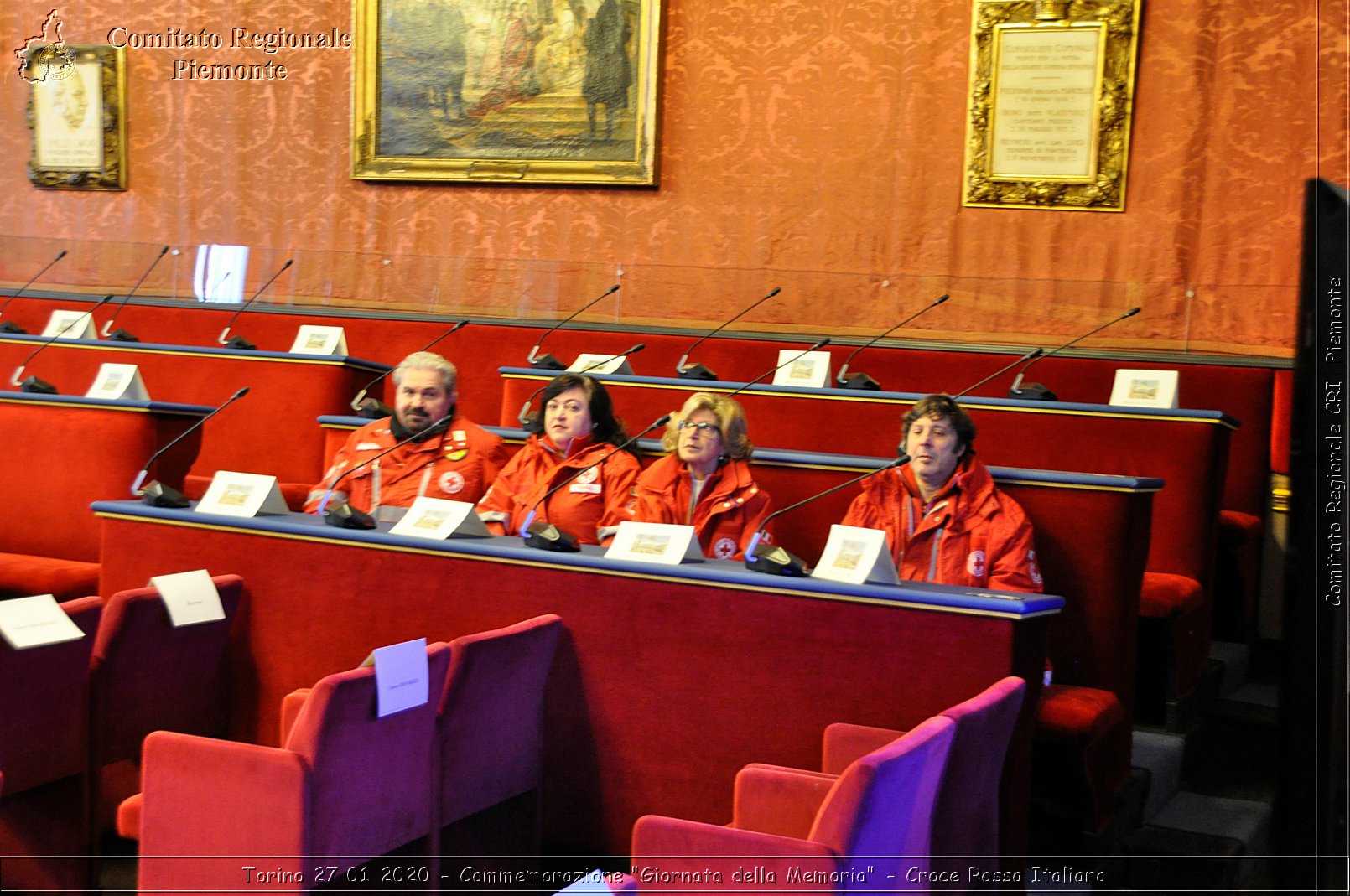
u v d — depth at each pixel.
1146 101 5.84
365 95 7.12
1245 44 5.66
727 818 2.60
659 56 6.61
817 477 3.61
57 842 2.57
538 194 6.90
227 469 5.21
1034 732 2.71
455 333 6.12
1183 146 5.77
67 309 6.66
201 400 5.27
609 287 6.00
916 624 2.46
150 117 7.59
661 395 4.70
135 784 2.77
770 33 6.45
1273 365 5.03
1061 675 3.28
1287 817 2.25
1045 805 2.89
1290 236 5.59
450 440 4.02
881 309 5.60
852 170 6.32
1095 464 3.99
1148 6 5.82
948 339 5.48
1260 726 3.77
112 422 4.06
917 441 3.29
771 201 6.46
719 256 6.56
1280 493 4.95
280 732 3.01
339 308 6.41
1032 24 5.96
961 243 6.14
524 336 6.02
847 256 6.33
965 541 3.24
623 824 2.69
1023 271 6.04
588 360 5.21
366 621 2.94
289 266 6.48
